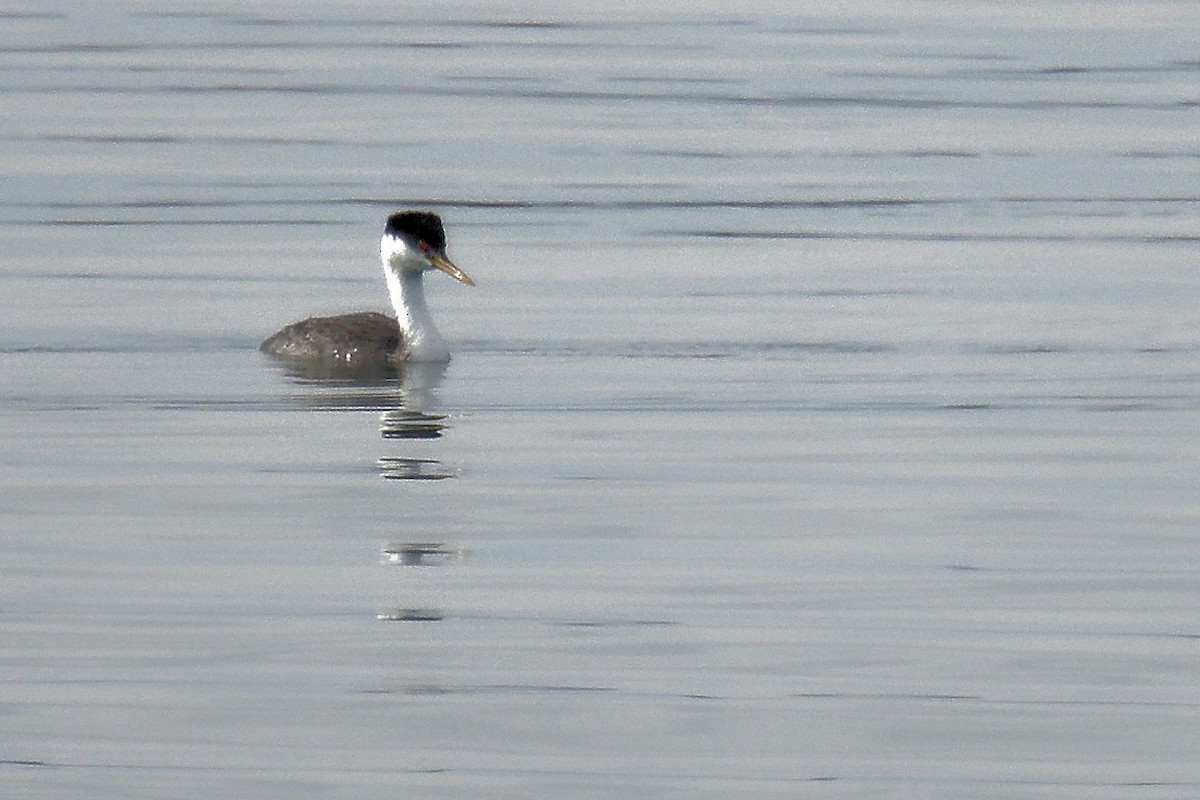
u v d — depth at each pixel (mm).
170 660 13211
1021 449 17609
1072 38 42156
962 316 22359
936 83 37344
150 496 16391
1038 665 13117
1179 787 11625
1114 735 12211
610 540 15328
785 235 26453
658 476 16891
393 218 20734
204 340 21609
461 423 18516
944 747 12094
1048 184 29359
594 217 27516
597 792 11570
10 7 46688
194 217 27469
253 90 37000
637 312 22703
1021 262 24891
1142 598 14156
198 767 11844
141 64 39500
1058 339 21375
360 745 12109
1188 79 37625
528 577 14586
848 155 31469
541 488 16594
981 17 45031
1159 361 20484
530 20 44938
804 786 11641
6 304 22984
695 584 14438
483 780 11703
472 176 30141
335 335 20844
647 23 44531
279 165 30938
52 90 36781
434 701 12633
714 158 31312
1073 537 15375
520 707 12586
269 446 17797
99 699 12672
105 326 22094
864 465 17156
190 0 47906
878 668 13070
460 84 37625
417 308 20875
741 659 13211
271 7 46719
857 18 45125
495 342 21547
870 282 23984
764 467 17141
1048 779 11719
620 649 13383
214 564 14828
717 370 20281
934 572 14648
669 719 12406
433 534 15469
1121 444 17719
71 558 14945
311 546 15211
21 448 17703
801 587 14398
